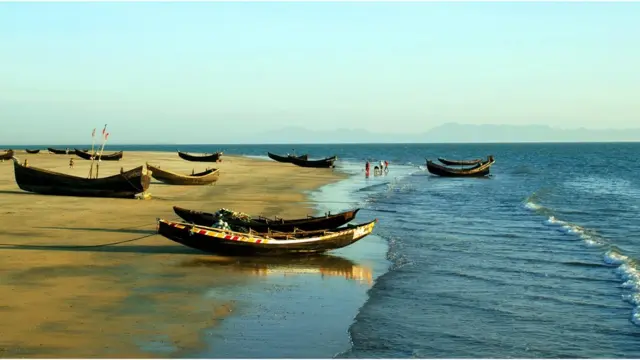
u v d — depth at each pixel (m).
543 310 14.16
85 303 13.73
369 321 13.10
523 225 28.20
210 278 16.78
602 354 11.36
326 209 33.62
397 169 87.00
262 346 11.40
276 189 46.34
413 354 11.20
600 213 34.22
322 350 11.30
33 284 15.20
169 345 11.25
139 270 17.36
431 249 21.92
